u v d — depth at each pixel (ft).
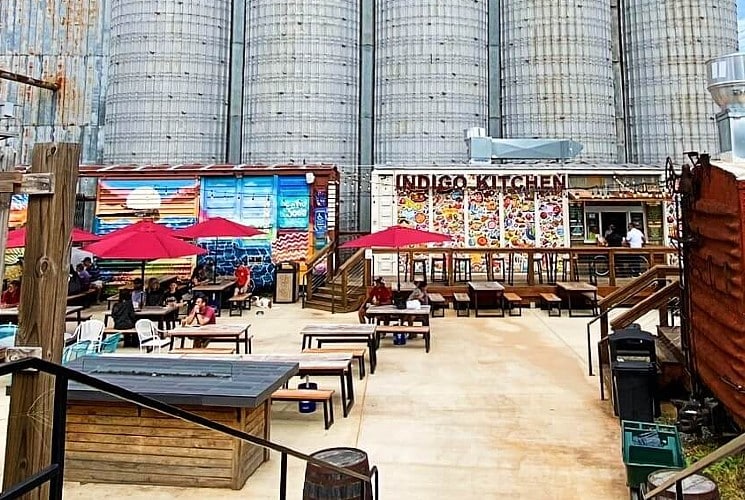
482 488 16.15
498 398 24.73
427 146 76.95
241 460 16.53
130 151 77.71
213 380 18.02
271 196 60.54
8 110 72.08
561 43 78.07
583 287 47.88
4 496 6.24
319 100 77.71
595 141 77.36
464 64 78.18
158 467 16.67
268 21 78.64
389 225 62.08
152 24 78.59
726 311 18.08
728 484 16.21
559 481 16.58
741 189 17.01
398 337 36.04
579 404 23.88
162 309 38.32
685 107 78.23
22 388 10.40
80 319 41.88
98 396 16.42
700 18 79.20
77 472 16.94
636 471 14.58
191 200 60.34
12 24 88.07
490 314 48.08
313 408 23.02
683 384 23.39
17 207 58.49
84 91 86.17
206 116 79.41
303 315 48.67
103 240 37.09
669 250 51.52
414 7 78.18
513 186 62.34
